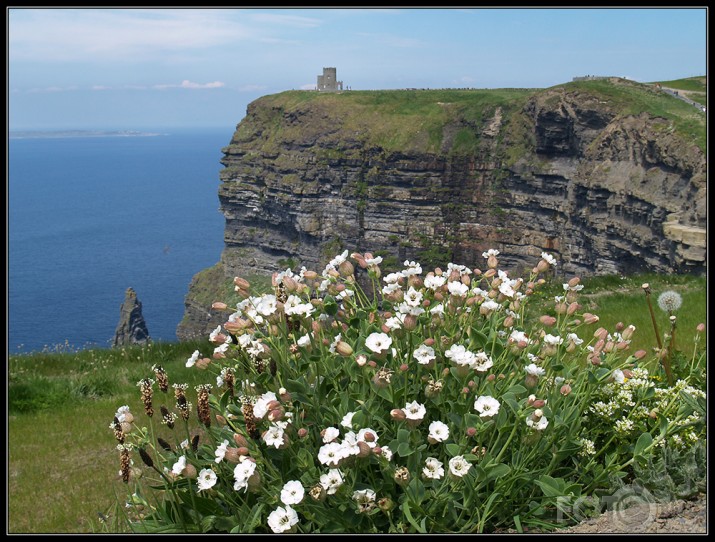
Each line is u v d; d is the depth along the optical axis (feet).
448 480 13.03
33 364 51.39
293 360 15.16
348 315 16.67
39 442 33.94
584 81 360.89
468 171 424.46
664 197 263.70
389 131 464.24
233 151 555.69
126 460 14.23
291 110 524.52
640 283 70.79
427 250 434.71
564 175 357.41
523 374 15.23
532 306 51.42
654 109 294.05
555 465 14.62
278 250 517.55
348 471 12.87
